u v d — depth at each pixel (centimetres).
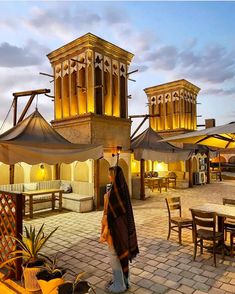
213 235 520
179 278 464
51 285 370
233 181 2234
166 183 1656
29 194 931
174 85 1961
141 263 530
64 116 1296
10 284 441
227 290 420
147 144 1402
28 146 682
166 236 711
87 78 1180
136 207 1123
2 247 498
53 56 1347
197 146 1927
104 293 414
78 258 563
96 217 952
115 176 424
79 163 1165
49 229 796
